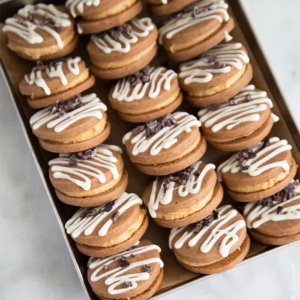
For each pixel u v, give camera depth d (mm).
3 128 499
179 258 468
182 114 476
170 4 471
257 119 467
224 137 469
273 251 472
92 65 477
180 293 504
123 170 472
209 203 461
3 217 497
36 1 488
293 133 492
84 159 463
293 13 537
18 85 475
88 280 463
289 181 474
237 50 483
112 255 466
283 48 536
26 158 501
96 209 465
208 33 473
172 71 479
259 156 476
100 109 463
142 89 468
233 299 509
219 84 467
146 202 467
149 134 467
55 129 450
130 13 465
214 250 457
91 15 463
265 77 499
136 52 461
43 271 497
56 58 477
